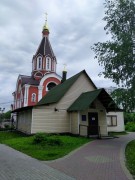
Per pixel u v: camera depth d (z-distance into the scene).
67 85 25.05
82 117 21.69
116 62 16.47
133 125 32.44
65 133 22.72
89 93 22.27
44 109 22.28
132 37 16.41
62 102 23.31
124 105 15.47
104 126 22.25
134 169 8.36
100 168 8.61
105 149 13.23
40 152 12.03
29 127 22.34
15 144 15.27
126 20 16.89
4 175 7.55
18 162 9.76
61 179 7.08
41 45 47.28
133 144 15.22
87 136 19.83
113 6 17.53
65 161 9.95
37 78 45.53
